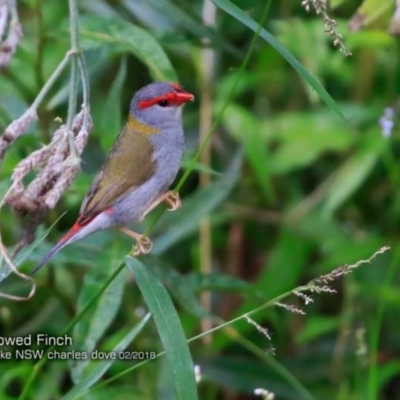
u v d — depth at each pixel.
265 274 11.80
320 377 11.28
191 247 12.64
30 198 6.21
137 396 10.04
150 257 9.69
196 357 10.88
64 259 9.12
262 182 11.84
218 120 7.36
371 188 13.04
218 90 12.47
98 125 11.41
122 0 11.02
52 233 10.19
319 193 12.38
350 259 11.73
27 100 10.43
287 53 6.84
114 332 11.75
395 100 12.45
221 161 12.65
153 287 6.92
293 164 11.99
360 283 11.63
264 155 11.81
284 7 12.16
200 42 10.03
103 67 10.12
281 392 10.82
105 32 9.15
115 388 9.98
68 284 10.76
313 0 6.67
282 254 11.88
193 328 11.57
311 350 11.78
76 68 6.58
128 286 10.97
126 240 9.55
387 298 10.77
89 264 9.10
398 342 11.64
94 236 9.47
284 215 12.37
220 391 12.24
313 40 11.91
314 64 12.00
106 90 12.53
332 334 12.16
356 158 11.90
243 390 10.82
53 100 9.58
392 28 8.00
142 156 8.45
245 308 11.19
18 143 9.54
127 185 8.32
